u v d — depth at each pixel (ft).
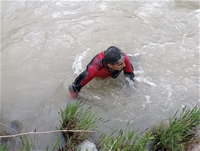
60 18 14.78
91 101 10.41
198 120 8.86
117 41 13.06
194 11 14.92
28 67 11.93
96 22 14.35
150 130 9.13
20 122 9.71
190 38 13.09
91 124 8.89
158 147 8.55
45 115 9.95
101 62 9.93
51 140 9.06
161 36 13.28
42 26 14.26
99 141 8.82
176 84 10.92
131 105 10.22
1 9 15.60
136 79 11.10
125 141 8.78
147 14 14.83
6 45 13.12
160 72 11.41
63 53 12.52
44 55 12.48
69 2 16.02
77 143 8.77
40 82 11.23
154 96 10.51
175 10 15.08
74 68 11.75
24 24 14.48
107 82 11.07
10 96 10.69
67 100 10.46
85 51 12.57
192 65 11.67
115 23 14.24
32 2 16.11
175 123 8.59
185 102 10.23
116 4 15.75
